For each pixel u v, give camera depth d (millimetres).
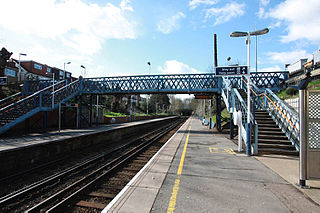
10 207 4727
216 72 8500
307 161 4594
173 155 8031
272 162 6902
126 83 21000
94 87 22234
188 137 14422
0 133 13172
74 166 8406
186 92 19953
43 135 13484
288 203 3787
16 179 6762
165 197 4012
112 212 3387
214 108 44094
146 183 4793
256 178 5230
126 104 57844
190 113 111812
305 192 4305
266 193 4250
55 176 6695
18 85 27297
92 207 4512
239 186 4652
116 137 17953
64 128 20375
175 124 36719
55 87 20766
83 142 12789
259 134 9750
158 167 6227
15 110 15586
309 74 12008
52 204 4793
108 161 9328
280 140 8938
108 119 31094
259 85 18062
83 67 25484
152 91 20000
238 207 3621
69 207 4562
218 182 4910
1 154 7461
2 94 21844
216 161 7055
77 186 5934
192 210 3498
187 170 5922
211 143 11406
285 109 9641
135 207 3572
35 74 42562
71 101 24484
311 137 4609
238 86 17281
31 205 4863
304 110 4645
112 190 5586
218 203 3773
